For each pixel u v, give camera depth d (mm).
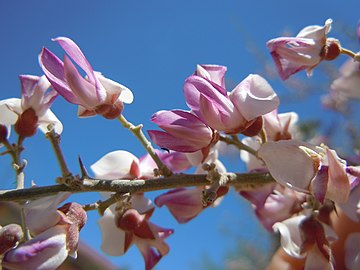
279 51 68
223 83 62
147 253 67
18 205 58
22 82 66
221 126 59
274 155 57
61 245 52
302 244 66
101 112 61
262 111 58
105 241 67
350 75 80
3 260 50
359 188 60
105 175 68
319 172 55
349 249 68
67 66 59
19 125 64
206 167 60
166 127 60
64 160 57
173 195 68
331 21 68
